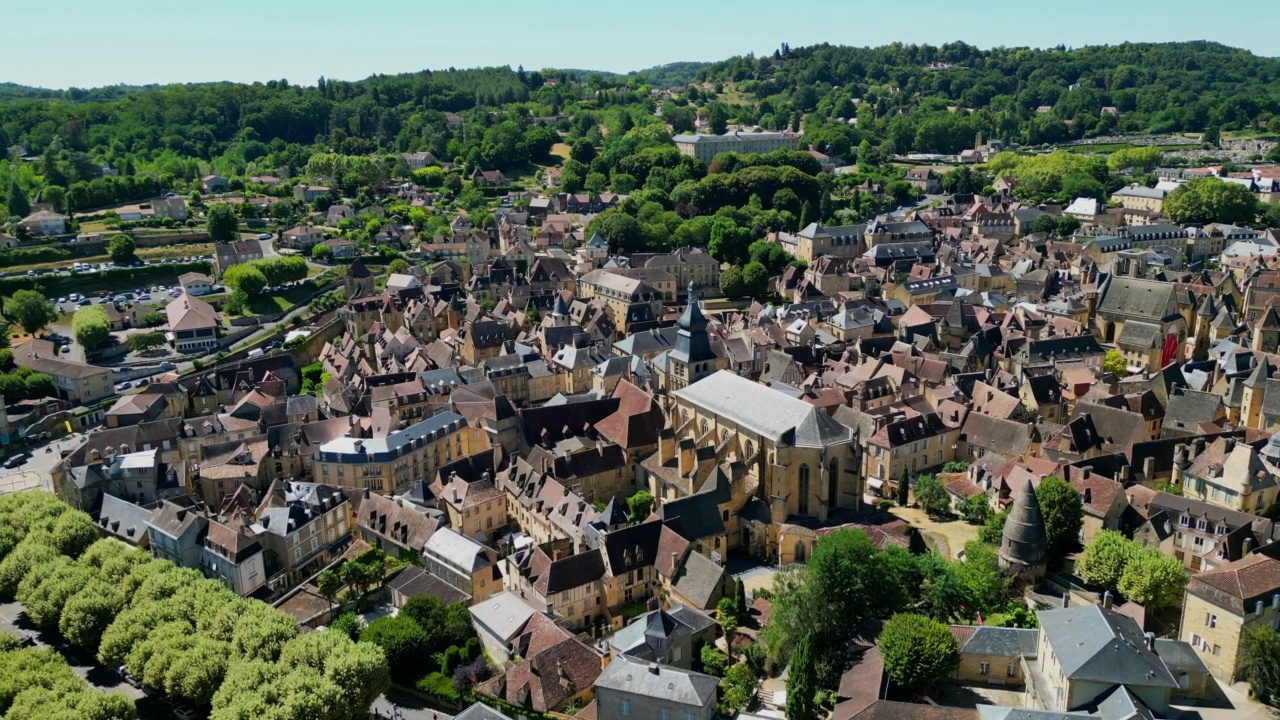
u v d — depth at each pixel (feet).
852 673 472.85
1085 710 405.80
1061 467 644.69
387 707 518.78
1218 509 578.66
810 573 508.12
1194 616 475.31
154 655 515.09
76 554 652.48
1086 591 550.36
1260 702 439.63
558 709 488.85
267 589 636.89
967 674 473.67
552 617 565.94
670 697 448.65
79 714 455.63
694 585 577.84
